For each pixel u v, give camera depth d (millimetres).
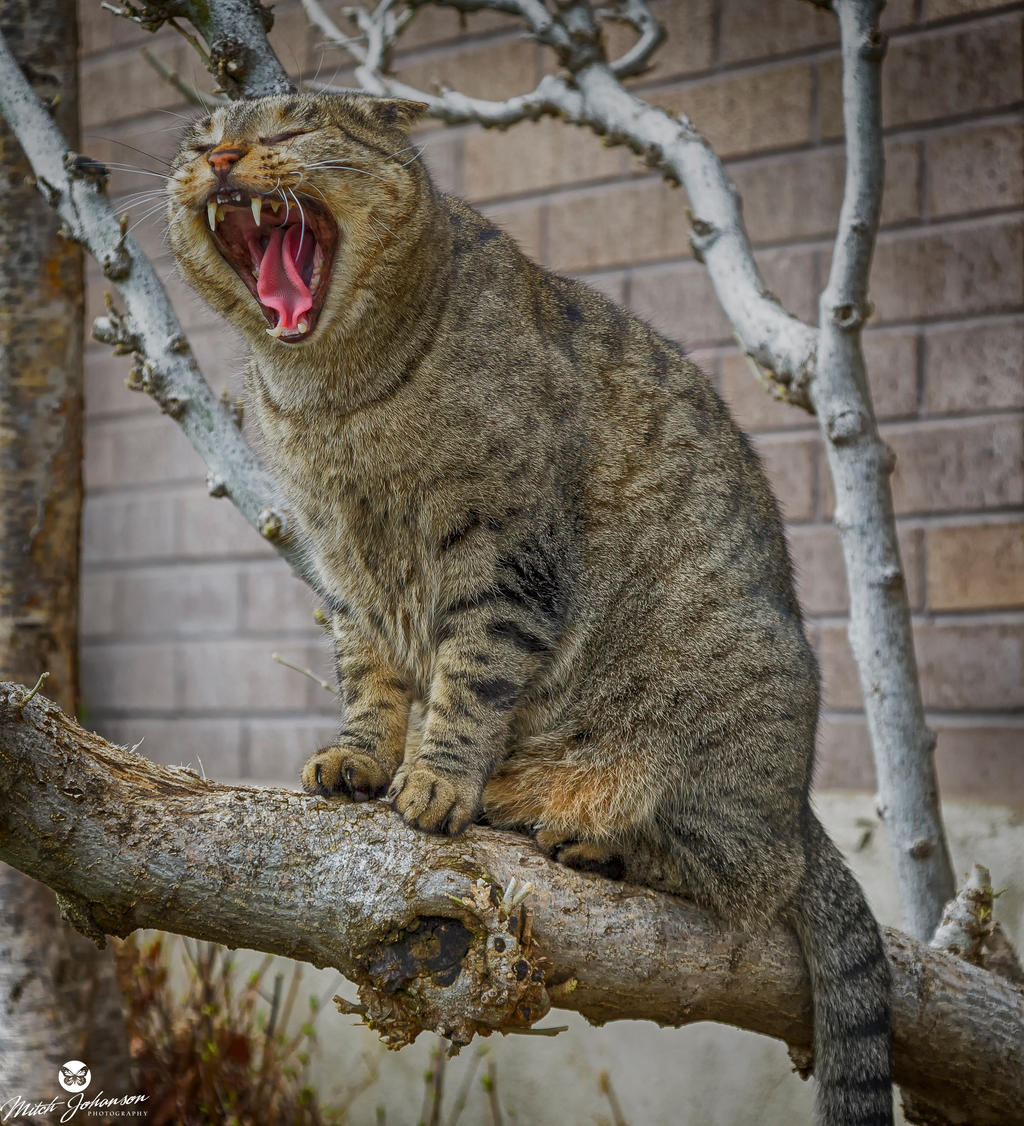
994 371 4582
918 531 4695
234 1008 5238
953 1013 2811
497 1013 2104
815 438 4902
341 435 2812
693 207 3693
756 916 2732
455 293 2859
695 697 2842
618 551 2877
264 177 2754
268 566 5996
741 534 3008
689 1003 2607
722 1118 4676
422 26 5711
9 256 3799
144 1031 4637
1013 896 4332
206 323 6129
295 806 2301
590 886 2531
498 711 2693
